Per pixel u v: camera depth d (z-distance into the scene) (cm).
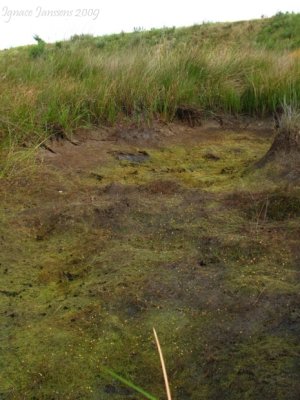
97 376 230
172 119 648
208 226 340
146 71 686
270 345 233
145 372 230
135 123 615
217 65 753
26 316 266
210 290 274
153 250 320
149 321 258
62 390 223
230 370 224
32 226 357
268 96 693
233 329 247
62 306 272
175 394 220
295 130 445
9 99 524
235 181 440
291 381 213
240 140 609
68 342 247
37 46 980
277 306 257
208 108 691
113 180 455
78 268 308
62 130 546
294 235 320
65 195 406
